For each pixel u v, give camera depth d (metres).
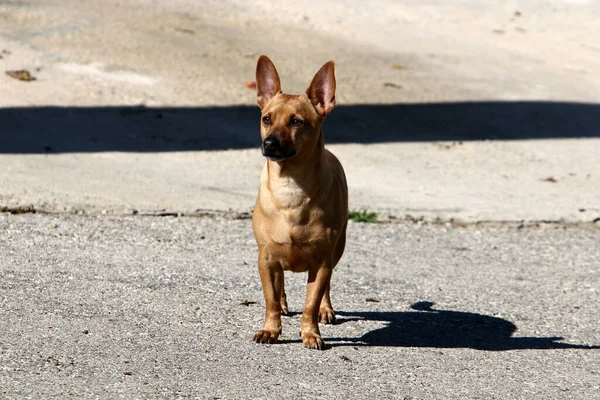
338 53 24.03
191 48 22.53
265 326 8.67
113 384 7.21
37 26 22.30
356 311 9.90
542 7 31.45
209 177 15.65
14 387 7.03
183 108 19.06
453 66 24.44
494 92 22.67
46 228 12.25
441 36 27.33
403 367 8.12
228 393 7.17
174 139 17.48
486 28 28.78
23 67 19.78
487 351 8.77
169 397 7.00
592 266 12.51
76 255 11.21
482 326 9.61
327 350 8.48
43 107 18.08
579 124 21.00
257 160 16.89
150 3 25.95
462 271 11.89
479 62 25.16
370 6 29.47
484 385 7.78
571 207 15.60
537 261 12.63
